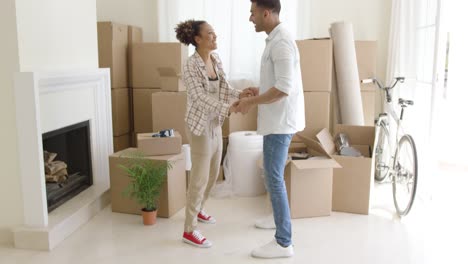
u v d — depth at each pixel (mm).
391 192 3863
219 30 4363
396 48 4156
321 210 3283
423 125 3727
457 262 2578
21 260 2607
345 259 2613
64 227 2895
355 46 4195
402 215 3248
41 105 2812
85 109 3393
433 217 3295
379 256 2656
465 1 4590
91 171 3559
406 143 3430
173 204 3309
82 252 2709
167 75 4105
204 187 2768
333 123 4219
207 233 2990
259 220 3113
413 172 3123
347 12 4383
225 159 3959
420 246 2795
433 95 3344
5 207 2791
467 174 4496
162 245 2809
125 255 2668
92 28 3469
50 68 2906
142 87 4434
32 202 2742
